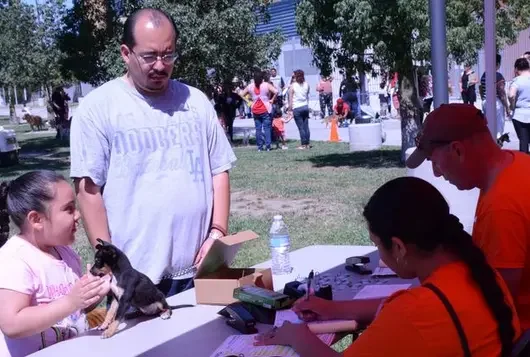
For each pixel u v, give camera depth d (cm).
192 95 356
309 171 1297
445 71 572
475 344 191
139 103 337
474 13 1180
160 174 337
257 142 1720
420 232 197
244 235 327
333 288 325
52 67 2928
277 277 352
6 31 2936
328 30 1237
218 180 364
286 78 3186
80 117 334
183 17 1688
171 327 288
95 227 335
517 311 259
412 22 1113
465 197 484
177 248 342
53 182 291
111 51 1831
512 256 251
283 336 251
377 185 1082
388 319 193
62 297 279
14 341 285
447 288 194
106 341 276
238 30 1758
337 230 787
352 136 1598
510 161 264
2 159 1664
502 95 1162
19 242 293
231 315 288
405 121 1279
